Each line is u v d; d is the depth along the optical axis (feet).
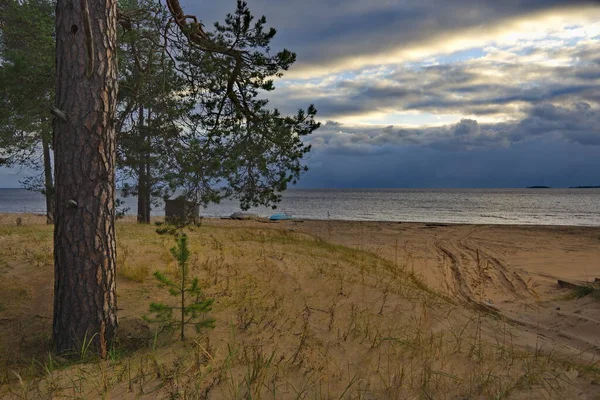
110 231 15.99
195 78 25.95
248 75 25.53
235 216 113.50
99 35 15.51
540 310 28.25
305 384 11.41
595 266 48.70
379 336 16.31
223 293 22.18
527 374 12.74
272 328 16.97
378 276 29.76
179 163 23.90
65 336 15.21
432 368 13.11
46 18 40.14
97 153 15.49
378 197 448.65
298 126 26.50
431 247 62.34
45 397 10.85
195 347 14.49
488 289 36.76
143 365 13.00
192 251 33.30
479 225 96.48
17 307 20.40
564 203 302.66
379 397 10.77
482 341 17.01
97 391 11.00
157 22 23.44
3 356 15.31
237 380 11.43
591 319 23.44
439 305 23.11
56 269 15.58
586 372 13.29
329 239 65.00
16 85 32.58
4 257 28.66
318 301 21.63
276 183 25.94
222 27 24.49
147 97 24.84
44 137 50.31
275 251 37.45
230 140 26.02
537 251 59.82
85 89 15.28
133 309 19.61
